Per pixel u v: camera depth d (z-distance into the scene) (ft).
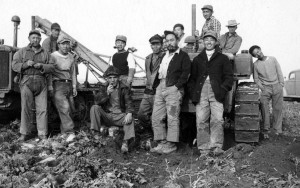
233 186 15.56
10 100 23.71
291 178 16.11
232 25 25.23
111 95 21.25
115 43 24.53
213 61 19.66
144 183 16.34
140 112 23.71
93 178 16.34
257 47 24.75
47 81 22.56
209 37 19.80
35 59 21.84
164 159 19.43
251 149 19.19
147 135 23.41
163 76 20.40
